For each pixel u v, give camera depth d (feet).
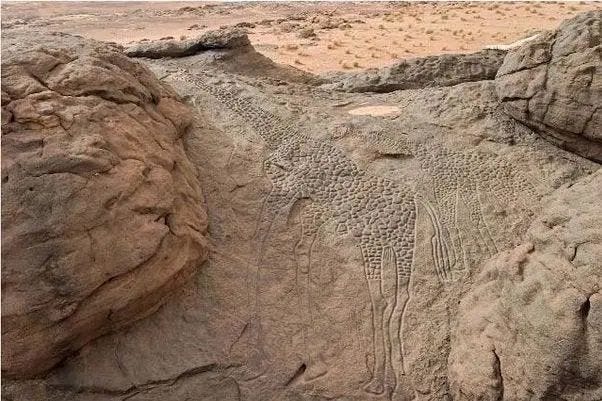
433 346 13.01
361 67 40.78
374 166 17.76
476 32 54.13
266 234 14.61
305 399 11.90
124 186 11.15
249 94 19.83
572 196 12.14
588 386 9.78
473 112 20.70
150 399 11.09
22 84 11.32
